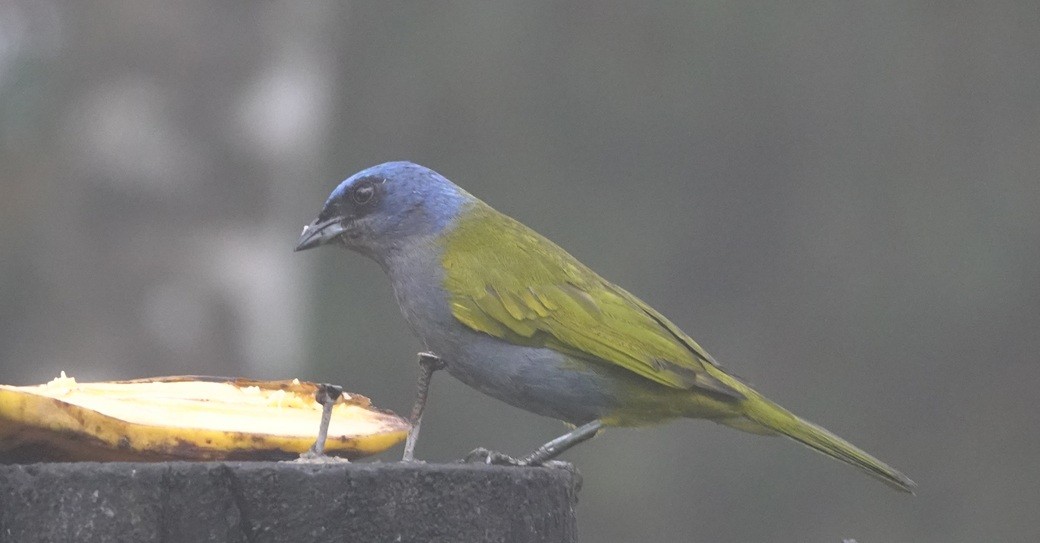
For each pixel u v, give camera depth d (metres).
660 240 17.02
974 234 16.98
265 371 13.79
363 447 5.56
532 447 15.99
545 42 16.89
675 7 17.02
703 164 17.19
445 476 4.50
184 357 13.56
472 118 16.77
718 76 17.14
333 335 15.67
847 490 16.69
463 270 6.96
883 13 17.14
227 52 13.78
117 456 5.13
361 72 16.25
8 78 13.77
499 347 6.87
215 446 5.22
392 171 7.24
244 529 4.32
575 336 6.76
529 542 4.64
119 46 13.61
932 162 17.12
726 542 16.70
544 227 16.88
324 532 4.36
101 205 13.62
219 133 13.76
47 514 4.24
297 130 14.11
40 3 13.89
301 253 14.12
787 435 6.85
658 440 16.70
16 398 4.73
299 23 14.15
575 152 16.94
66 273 13.67
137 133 13.55
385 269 7.34
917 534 16.69
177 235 13.66
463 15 16.67
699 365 6.86
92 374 13.52
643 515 16.62
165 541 4.27
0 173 13.82
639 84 17.05
